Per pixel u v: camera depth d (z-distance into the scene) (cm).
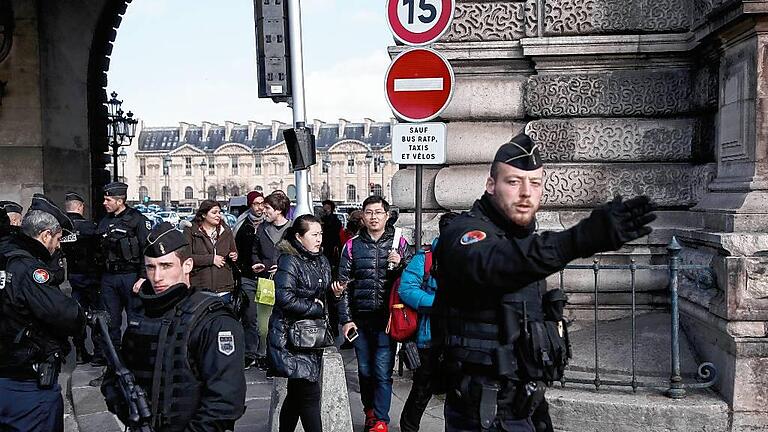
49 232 409
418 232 549
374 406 532
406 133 538
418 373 493
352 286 549
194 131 10731
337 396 499
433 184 725
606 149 677
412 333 499
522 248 226
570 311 665
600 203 676
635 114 675
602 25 672
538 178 271
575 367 561
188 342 289
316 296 471
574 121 682
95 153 1433
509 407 279
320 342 462
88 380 730
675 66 672
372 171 9738
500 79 703
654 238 658
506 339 271
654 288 655
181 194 10475
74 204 857
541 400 284
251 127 10544
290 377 454
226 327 292
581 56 676
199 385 289
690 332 564
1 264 384
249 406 637
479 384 278
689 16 657
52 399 391
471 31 699
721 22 550
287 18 584
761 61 520
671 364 505
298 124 589
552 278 665
